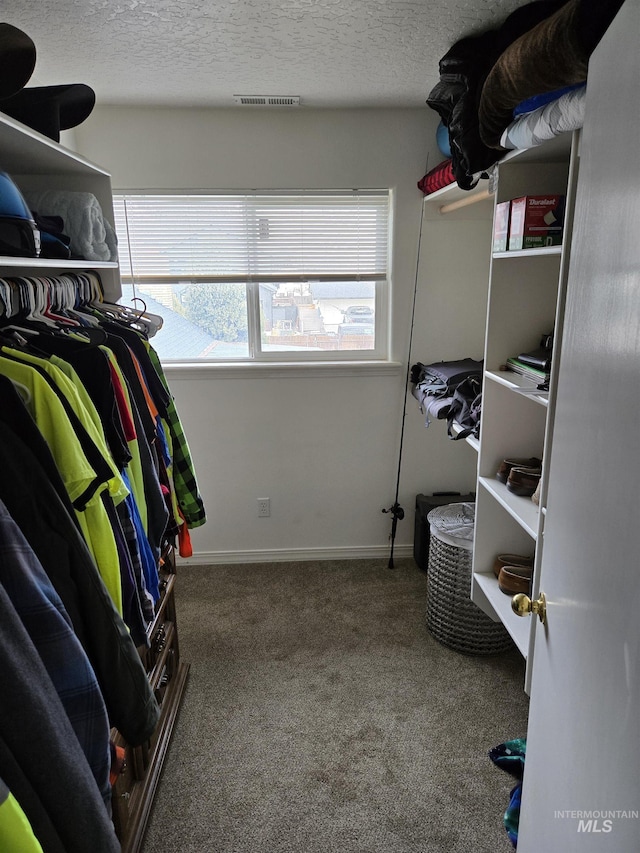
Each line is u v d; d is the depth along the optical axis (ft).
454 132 5.42
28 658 2.33
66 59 5.91
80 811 2.45
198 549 9.68
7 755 2.23
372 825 4.94
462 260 8.68
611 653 2.19
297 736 5.96
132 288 8.66
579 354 2.64
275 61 6.06
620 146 2.17
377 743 5.85
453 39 5.47
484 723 6.11
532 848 3.37
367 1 4.63
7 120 3.61
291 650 7.38
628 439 2.05
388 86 6.99
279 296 8.95
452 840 4.80
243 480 9.42
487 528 6.30
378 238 8.70
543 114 3.87
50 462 2.93
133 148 8.02
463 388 6.97
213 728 6.07
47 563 2.85
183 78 6.59
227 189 8.25
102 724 2.84
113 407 4.05
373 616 8.11
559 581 2.93
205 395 9.01
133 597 3.90
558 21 3.18
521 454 6.07
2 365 3.22
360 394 9.14
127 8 4.72
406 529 9.78
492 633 7.09
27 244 3.79
